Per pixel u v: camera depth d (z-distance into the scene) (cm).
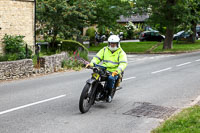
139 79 1406
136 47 3516
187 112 780
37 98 1002
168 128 654
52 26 2581
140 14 3155
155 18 3041
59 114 816
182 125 666
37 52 1931
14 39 1775
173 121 702
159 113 836
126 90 1152
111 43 877
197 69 1734
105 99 878
